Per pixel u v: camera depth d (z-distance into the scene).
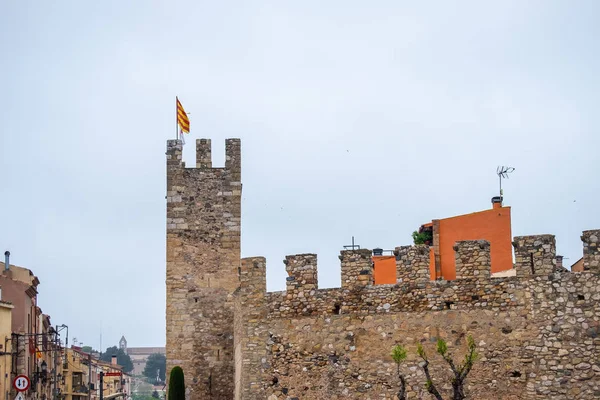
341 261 94.50
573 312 86.75
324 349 93.88
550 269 87.75
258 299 96.69
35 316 193.38
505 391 87.69
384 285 93.00
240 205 117.06
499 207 112.00
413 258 92.12
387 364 91.62
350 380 92.62
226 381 113.75
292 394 94.44
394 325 91.81
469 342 86.81
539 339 87.31
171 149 117.69
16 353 162.88
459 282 90.38
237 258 116.12
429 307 90.88
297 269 95.94
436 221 108.62
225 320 114.88
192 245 116.31
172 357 114.25
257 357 95.94
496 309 88.94
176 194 117.06
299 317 95.12
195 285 115.62
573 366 86.19
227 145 118.12
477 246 90.19
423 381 90.12
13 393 160.88
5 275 176.00
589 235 87.31
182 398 111.69
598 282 86.44
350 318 93.44
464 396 86.31
